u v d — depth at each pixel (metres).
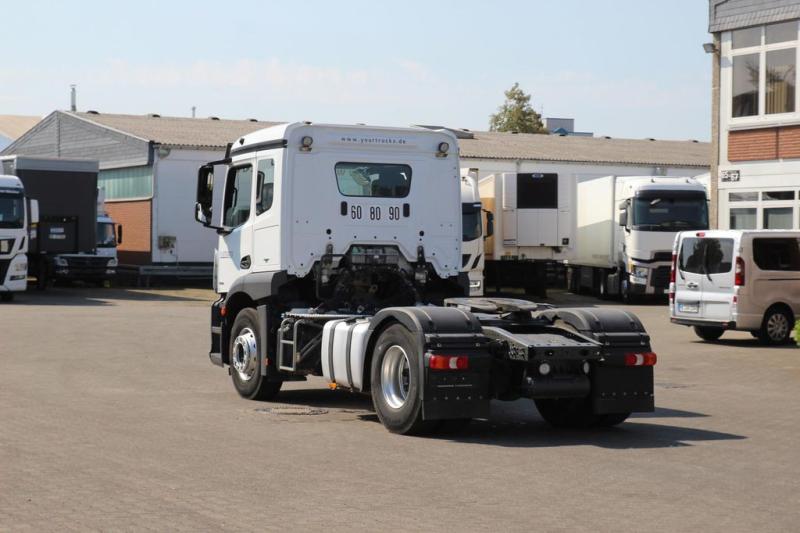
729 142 33.97
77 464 10.48
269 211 15.36
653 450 11.84
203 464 10.59
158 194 53.91
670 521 8.52
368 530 8.09
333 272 15.26
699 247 25.36
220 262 16.58
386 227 15.47
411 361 12.40
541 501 9.16
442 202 15.76
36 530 7.99
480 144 64.50
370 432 12.78
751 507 9.05
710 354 23.05
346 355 13.65
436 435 12.64
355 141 15.34
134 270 53.97
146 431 12.52
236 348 15.84
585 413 13.27
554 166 61.97
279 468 10.45
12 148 68.75
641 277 40.06
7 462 10.55
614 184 42.34
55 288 49.78
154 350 22.47
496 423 13.88
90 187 46.97
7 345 23.03
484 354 12.41
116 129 57.12
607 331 13.04
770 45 32.66
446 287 16.02
